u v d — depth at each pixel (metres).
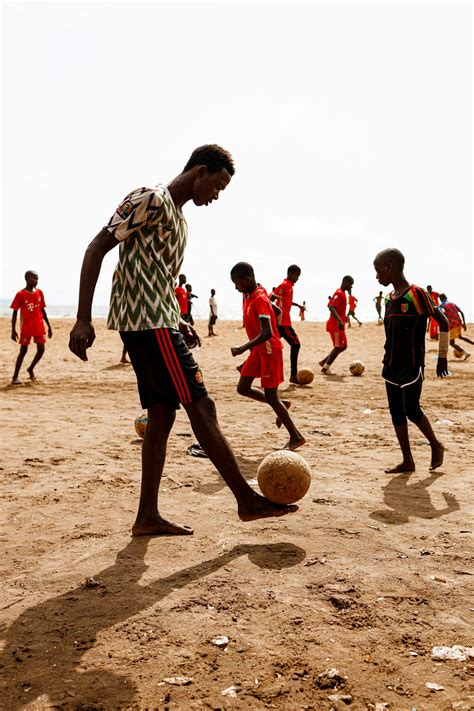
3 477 5.50
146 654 2.60
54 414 9.10
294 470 3.85
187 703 2.28
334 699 2.31
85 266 3.35
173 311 3.63
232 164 3.89
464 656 2.62
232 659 2.57
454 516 4.49
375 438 7.41
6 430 7.79
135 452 6.57
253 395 6.54
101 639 2.72
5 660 2.55
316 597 3.15
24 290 12.51
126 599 3.11
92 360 18.06
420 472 5.80
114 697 2.31
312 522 4.33
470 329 32.72
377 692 2.36
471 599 3.16
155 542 3.91
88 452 6.55
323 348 23.53
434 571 3.50
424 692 2.37
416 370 5.59
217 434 3.55
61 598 3.13
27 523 4.28
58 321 41.34
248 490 3.56
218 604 3.05
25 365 16.38
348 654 2.62
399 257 5.64
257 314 6.20
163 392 3.60
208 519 4.38
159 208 3.47
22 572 3.46
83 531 4.11
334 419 8.71
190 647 2.66
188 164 3.87
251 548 3.82
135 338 3.58
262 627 2.84
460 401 10.27
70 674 2.45
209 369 15.62
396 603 3.10
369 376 14.08
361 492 5.11
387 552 3.78
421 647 2.69
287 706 2.28
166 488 5.17
